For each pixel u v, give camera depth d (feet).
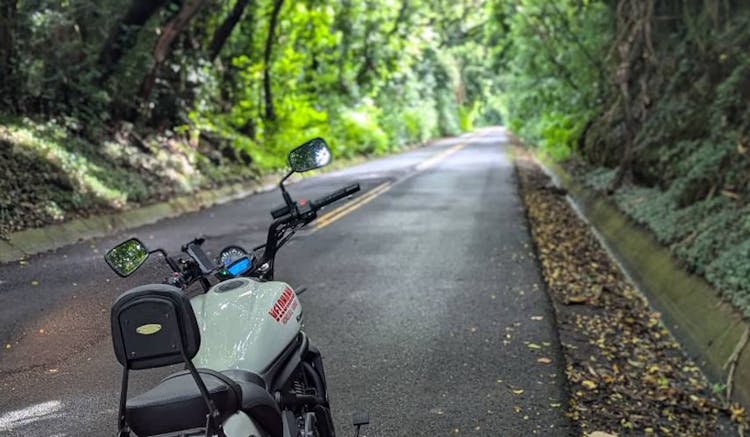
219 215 52.49
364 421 12.25
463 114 293.02
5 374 18.25
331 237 41.52
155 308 8.07
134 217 47.65
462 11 149.89
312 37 96.37
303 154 12.55
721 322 21.98
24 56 48.55
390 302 26.89
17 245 35.17
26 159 42.91
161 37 60.34
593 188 56.65
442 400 17.69
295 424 10.25
